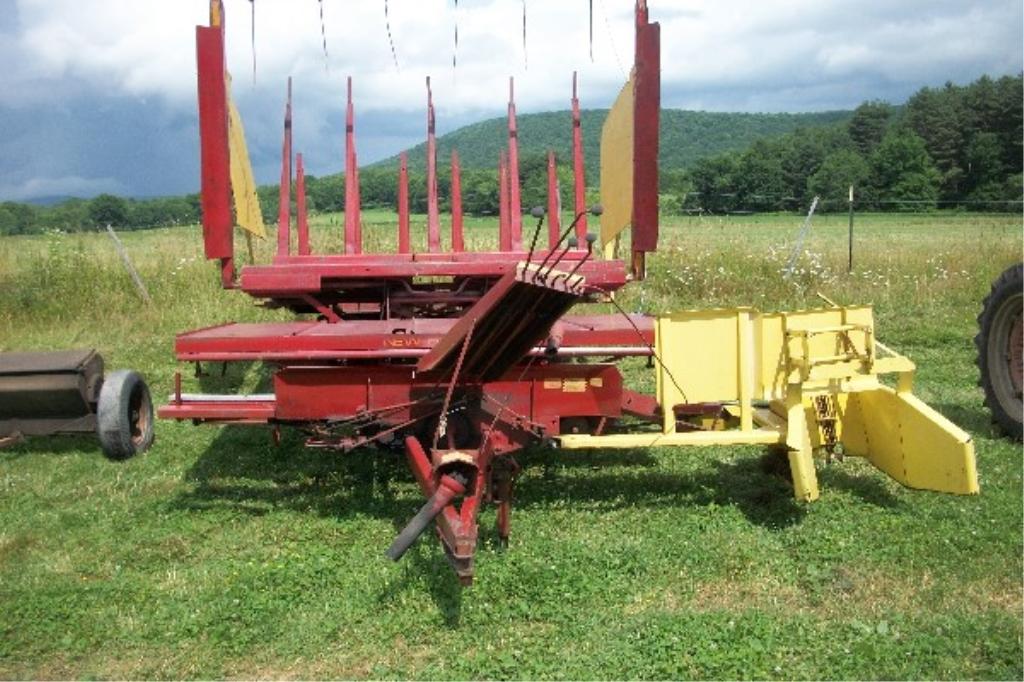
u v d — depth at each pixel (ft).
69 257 48.57
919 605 15.65
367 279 23.59
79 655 14.69
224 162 21.26
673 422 19.42
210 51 20.62
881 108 197.47
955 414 27.32
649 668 13.73
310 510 20.66
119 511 21.01
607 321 21.88
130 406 25.11
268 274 22.66
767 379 19.84
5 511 21.20
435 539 18.40
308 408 19.67
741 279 46.52
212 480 23.09
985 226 105.19
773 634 14.58
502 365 18.38
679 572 16.96
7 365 24.52
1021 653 13.93
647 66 20.16
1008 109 168.25
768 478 22.07
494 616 15.37
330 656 14.48
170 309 43.47
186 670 14.24
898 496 20.56
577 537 18.53
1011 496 20.30
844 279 47.55
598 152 31.65
